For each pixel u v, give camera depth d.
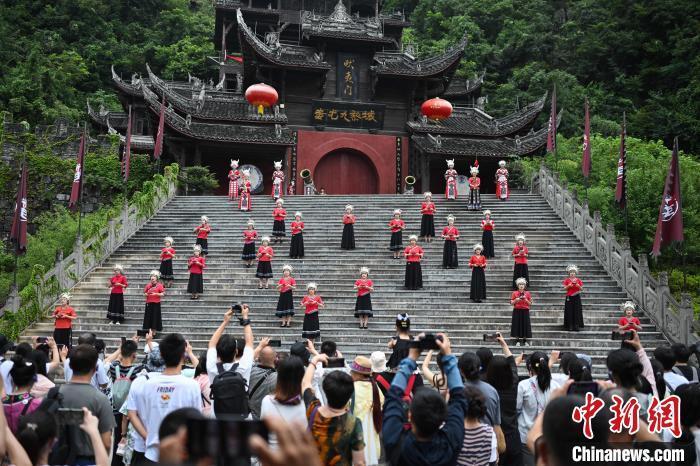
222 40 51.38
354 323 17.14
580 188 29.61
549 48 57.59
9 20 58.66
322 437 4.82
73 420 4.34
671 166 15.63
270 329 16.62
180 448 2.54
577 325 16.31
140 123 45.69
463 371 6.21
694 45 49.12
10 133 32.53
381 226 23.31
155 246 22.30
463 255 20.98
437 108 29.64
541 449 3.41
